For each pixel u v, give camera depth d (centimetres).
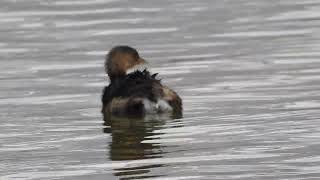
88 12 9581
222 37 8456
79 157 4975
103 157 4956
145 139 5309
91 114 6028
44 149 5172
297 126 5434
